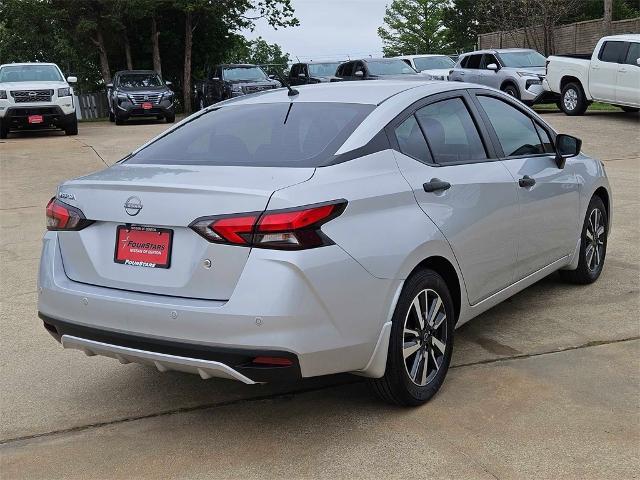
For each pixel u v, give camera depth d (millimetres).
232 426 3701
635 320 4996
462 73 21531
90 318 3512
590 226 5746
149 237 3438
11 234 8305
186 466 3332
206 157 3873
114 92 23625
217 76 24266
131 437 3621
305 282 3164
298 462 3326
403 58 24047
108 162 14008
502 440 3438
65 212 3691
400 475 3180
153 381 4301
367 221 3441
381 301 3455
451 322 3998
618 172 11398
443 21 67375
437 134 4168
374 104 4027
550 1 31156
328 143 3715
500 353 4496
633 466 3184
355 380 4195
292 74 24578
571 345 4586
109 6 29766
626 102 17422
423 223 3730
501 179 4434
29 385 4270
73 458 3430
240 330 3150
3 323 5328
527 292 5711
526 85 19438
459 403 3832
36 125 18875
